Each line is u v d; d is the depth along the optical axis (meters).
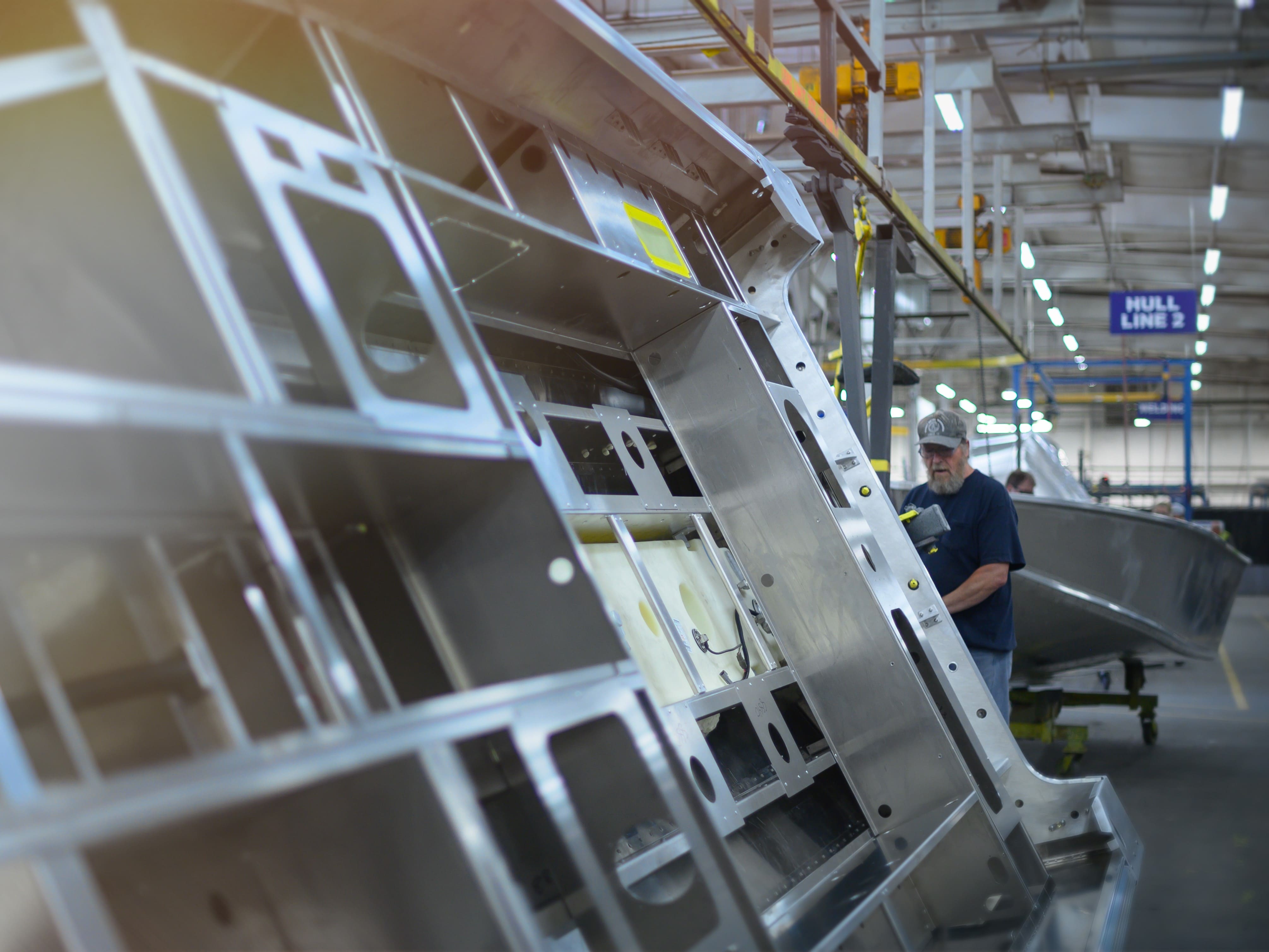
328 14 1.57
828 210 3.29
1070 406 34.31
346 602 1.47
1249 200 16.61
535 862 1.62
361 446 1.10
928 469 3.69
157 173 1.05
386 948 1.09
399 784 1.00
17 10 1.28
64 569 1.10
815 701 2.50
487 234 1.79
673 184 2.55
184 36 1.49
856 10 7.07
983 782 2.42
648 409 2.69
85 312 1.18
